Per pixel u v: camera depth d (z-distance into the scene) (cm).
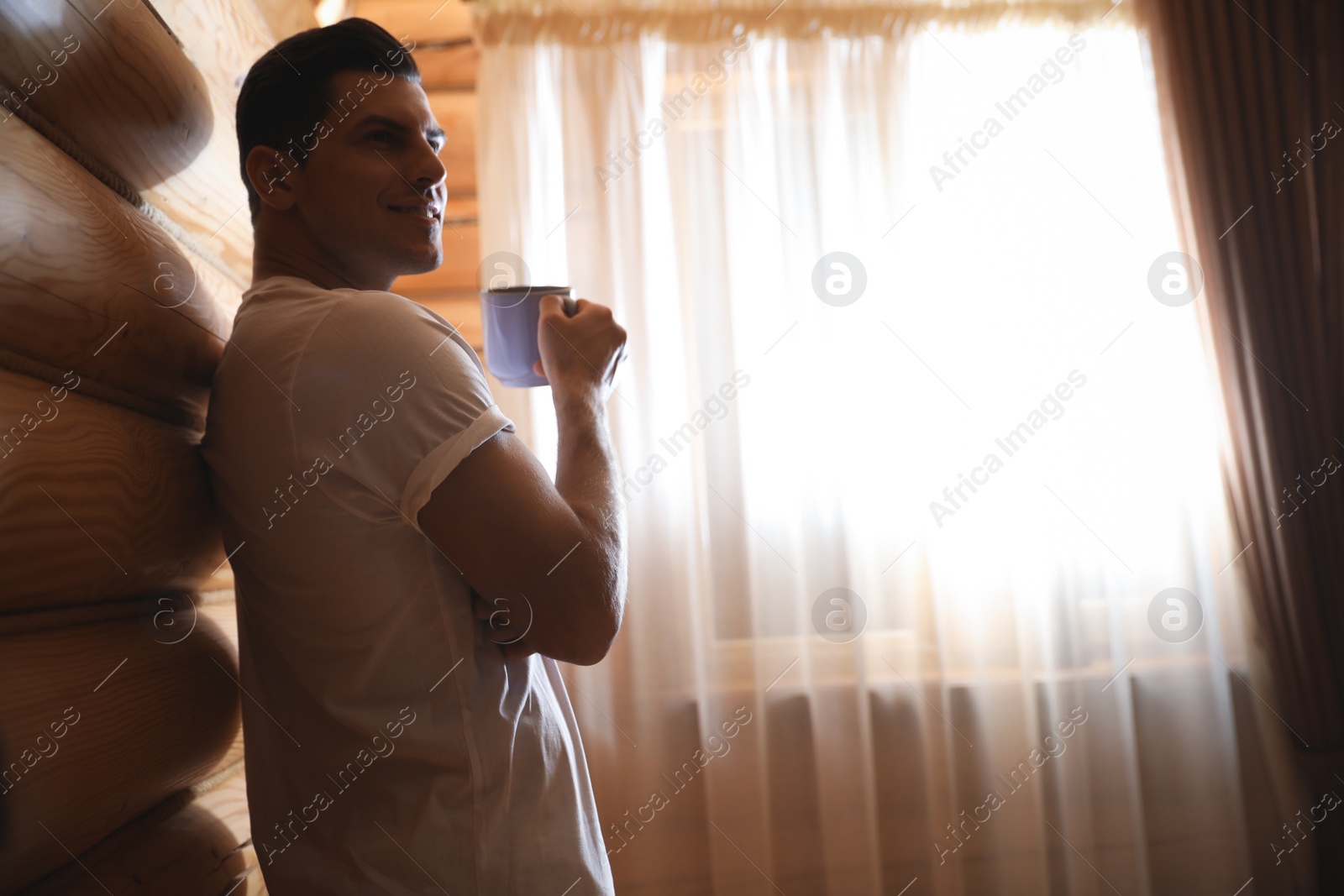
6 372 57
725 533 205
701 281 211
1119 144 219
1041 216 217
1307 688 202
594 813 82
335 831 71
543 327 83
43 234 61
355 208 84
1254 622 208
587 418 79
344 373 69
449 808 68
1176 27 217
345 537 69
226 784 97
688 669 200
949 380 213
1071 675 207
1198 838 205
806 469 209
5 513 54
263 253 87
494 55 211
